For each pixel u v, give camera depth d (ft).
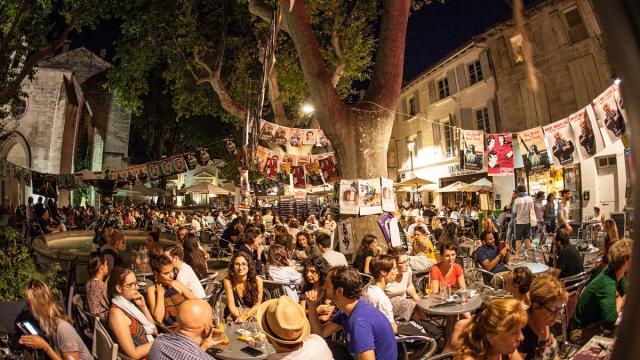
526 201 38.22
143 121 129.49
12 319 16.19
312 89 31.04
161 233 54.19
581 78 53.83
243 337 15.94
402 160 106.22
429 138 91.25
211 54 59.00
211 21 58.70
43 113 83.87
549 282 11.94
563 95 56.34
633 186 2.35
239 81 60.29
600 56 51.44
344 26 53.93
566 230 23.18
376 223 31.22
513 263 28.19
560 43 55.93
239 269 20.25
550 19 56.34
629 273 2.43
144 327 16.03
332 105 30.86
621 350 2.39
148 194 102.17
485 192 71.97
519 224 38.45
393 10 32.17
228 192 88.48
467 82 76.02
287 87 56.59
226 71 63.72
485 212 56.70
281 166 40.24
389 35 32.27
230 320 20.10
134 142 147.13
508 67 64.64
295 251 34.96
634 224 2.37
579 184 52.39
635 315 2.37
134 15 56.29
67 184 59.67
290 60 54.54
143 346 15.30
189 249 27.63
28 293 13.85
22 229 52.85
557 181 56.18
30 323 14.57
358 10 53.67
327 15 51.34
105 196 55.11
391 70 32.19
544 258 34.22
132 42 59.77
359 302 12.85
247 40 59.98
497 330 9.60
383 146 31.94
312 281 17.31
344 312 13.03
